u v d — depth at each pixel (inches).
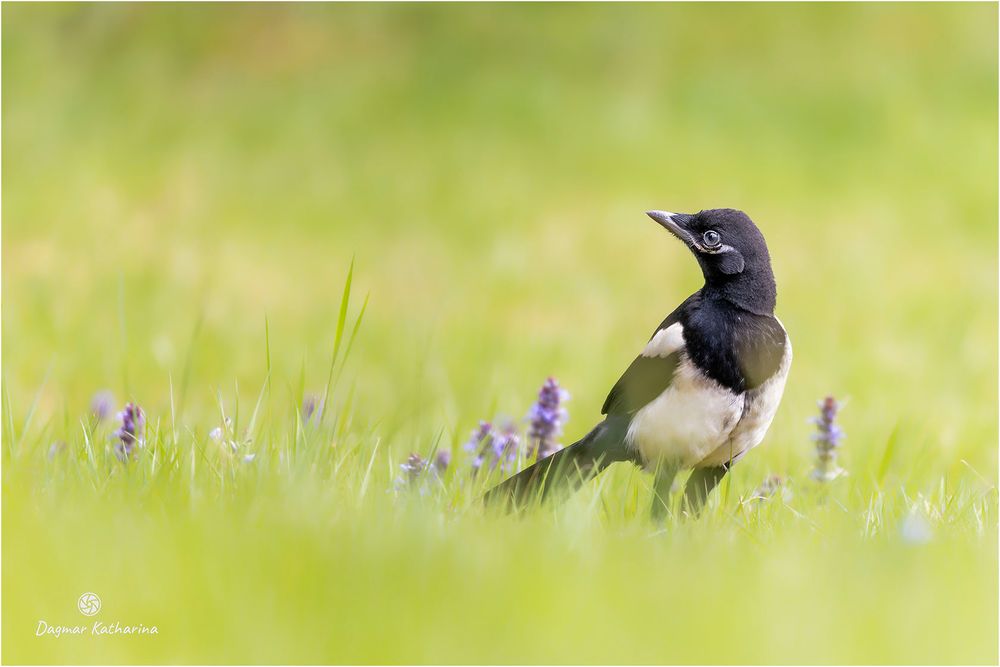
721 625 206.7
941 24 1353.3
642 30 1336.1
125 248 801.6
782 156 1112.2
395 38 1336.1
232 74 1269.7
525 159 1090.7
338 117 1184.2
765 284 300.2
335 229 914.7
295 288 744.3
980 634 208.5
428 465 297.1
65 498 252.7
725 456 303.1
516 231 907.4
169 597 209.2
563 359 584.1
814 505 311.0
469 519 266.2
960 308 721.0
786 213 968.9
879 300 732.0
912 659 200.7
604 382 553.6
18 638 201.3
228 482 270.5
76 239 816.3
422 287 762.2
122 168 1045.2
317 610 209.3
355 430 347.3
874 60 1290.6
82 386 503.8
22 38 1288.1
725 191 1022.4
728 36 1336.1
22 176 988.6
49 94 1196.5
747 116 1191.6
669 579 223.9
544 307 716.0
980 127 1178.0
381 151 1110.4
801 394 510.0
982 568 237.0
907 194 1037.2
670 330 299.7
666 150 1107.3
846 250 864.9
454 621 205.9
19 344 523.8
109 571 215.5
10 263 732.7
